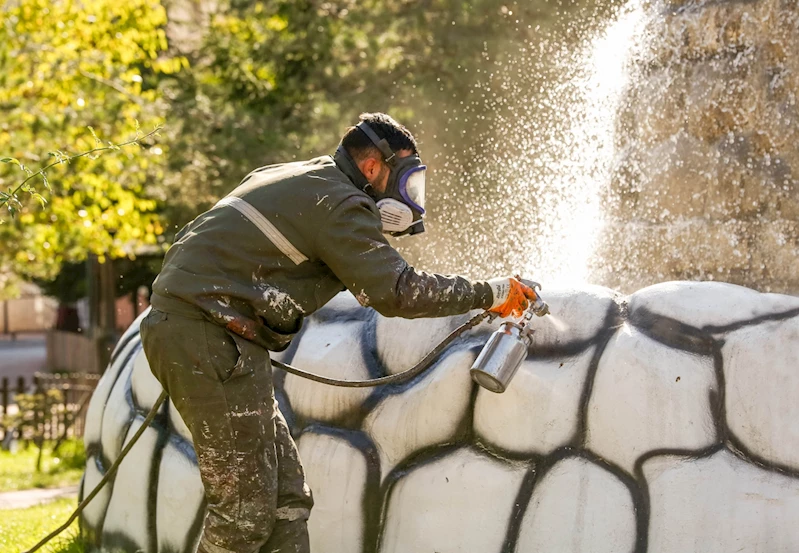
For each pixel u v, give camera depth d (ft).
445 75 60.64
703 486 15.78
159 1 72.49
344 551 17.92
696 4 23.26
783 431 15.83
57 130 55.36
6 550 26.09
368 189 15.65
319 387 18.80
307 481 18.35
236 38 72.74
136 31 65.05
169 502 19.97
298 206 14.74
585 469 16.39
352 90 66.18
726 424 16.10
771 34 21.77
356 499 17.97
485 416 17.17
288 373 19.44
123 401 22.70
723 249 22.22
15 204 20.10
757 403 15.99
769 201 21.65
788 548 15.35
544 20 56.49
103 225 62.80
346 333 19.22
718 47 22.70
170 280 14.74
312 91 67.46
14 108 56.03
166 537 20.01
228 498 14.97
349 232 14.58
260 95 70.13
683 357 16.44
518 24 57.82
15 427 67.82
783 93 21.58
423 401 17.65
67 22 62.44
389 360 18.54
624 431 16.22
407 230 16.03
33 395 68.13
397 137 15.55
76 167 56.03
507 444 16.94
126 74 62.39
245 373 14.82
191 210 63.82
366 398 18.43
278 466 15.53
